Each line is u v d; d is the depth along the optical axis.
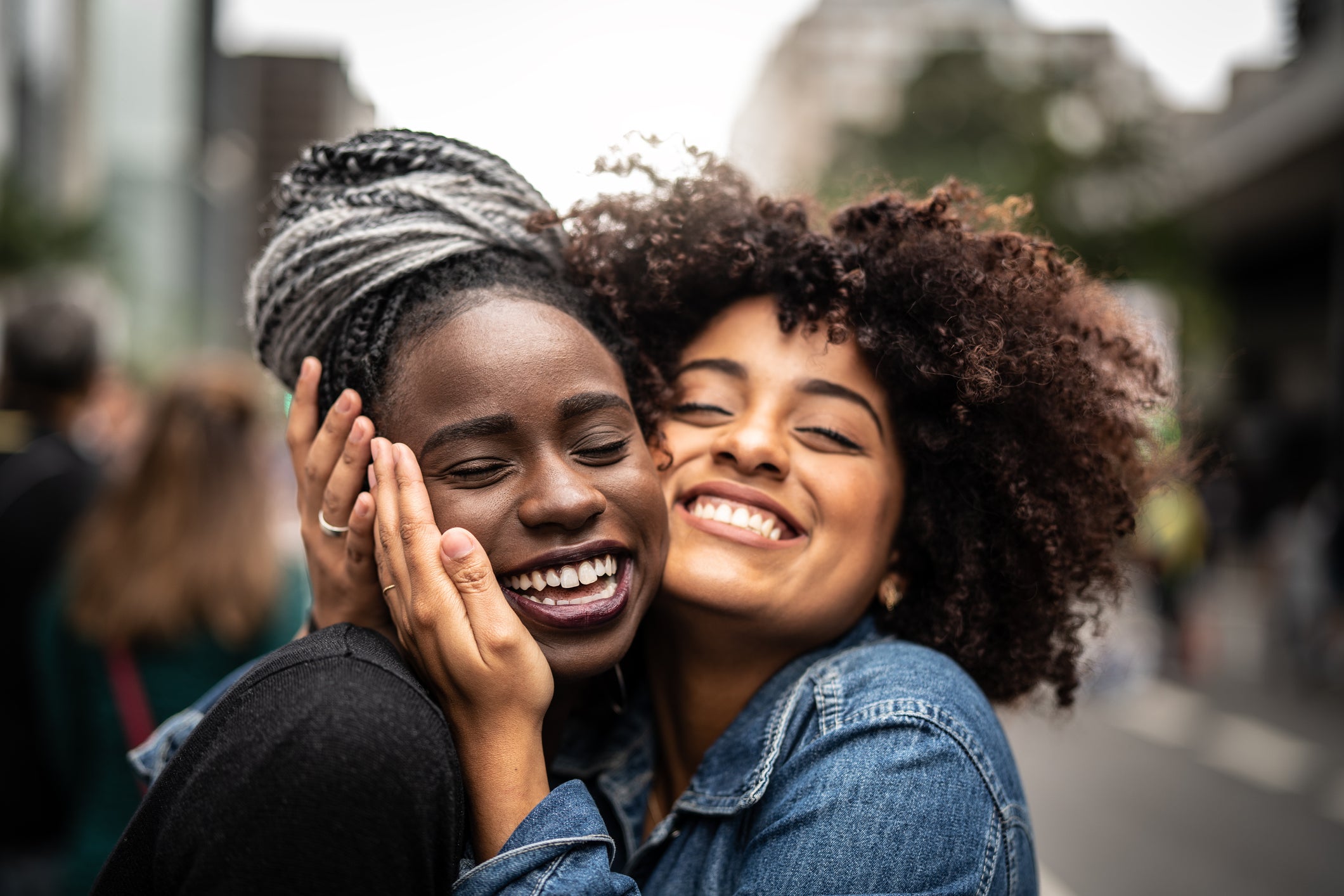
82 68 34.12
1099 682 7.02
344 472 1.17
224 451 2.24
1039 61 12.54
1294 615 8.53
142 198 38.47
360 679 0.99
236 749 0.95
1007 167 11.84
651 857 1.37
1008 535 1.47
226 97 43.22
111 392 3.70
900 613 1.52
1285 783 5.59
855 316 1.40
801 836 1.18
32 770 2.33
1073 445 1.44
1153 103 12.56
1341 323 13.06
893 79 12.88
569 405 1.13
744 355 1.41
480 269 1.21
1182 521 8.41
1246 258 22.38
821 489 1.37
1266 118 15.48
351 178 1.25
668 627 1.43
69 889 2.06
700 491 1.39
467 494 1.12
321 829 0.92
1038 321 1.41
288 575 2.31
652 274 1.42
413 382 1.14
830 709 1.30
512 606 1.14
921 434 1.42
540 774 1.10
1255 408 23.16
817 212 1.64
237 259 44.47
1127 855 4.45
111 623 2.09
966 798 1.20
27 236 19.70
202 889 0.92
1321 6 14.73
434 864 1.00
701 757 1.49
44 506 2.49
